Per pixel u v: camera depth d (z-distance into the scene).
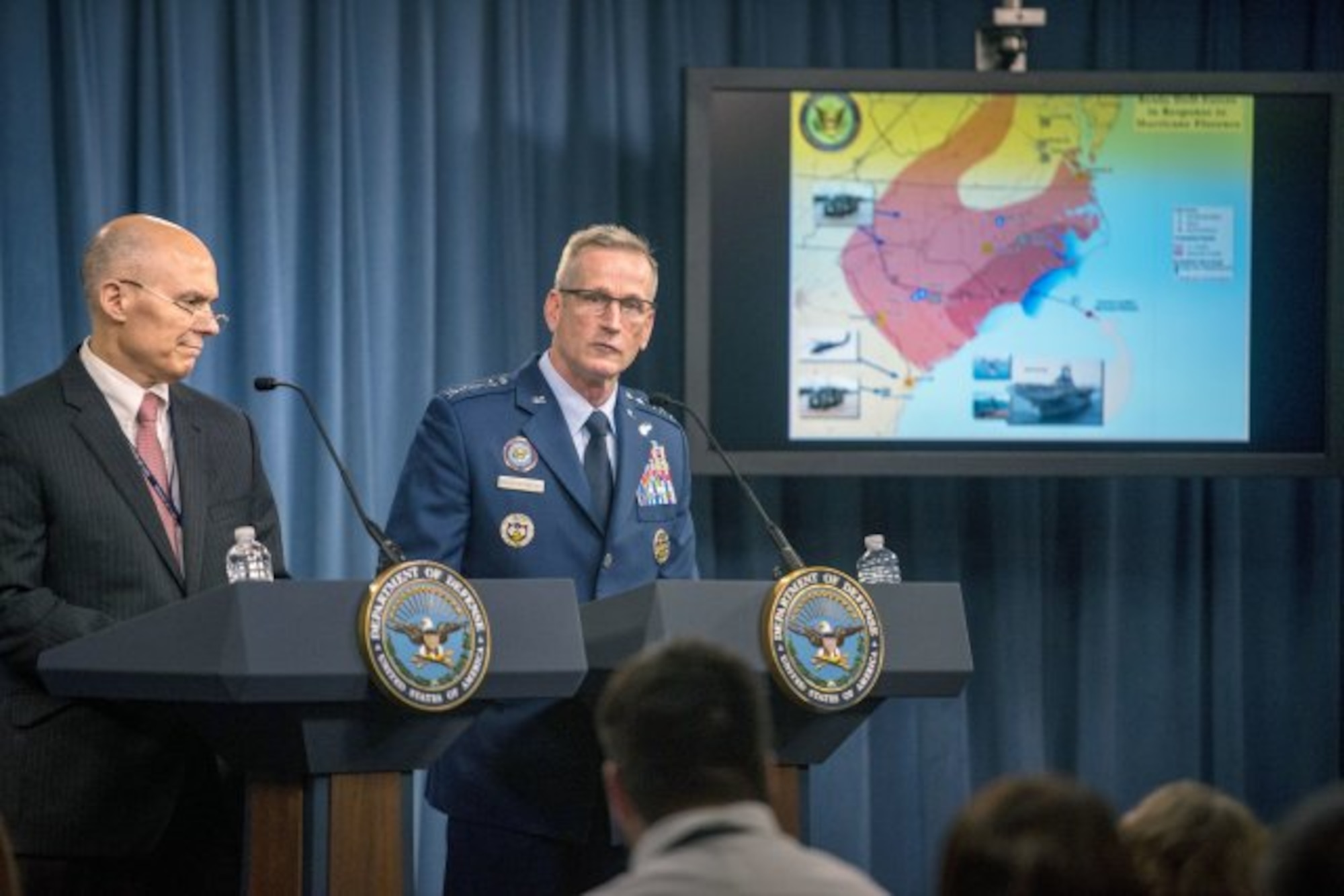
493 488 6.81
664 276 10.64
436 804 6.64
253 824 5.45
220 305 10.09
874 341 10.30
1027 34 10.70
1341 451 10.45
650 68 10.70
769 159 10.24
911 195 10.32
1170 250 10.44
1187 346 10.45
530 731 6.39
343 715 5.34
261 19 10.12
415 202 10.34
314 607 5.26
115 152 9.98
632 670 3.73
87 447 6.38
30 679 6.12
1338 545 11.10
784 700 5.83
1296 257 10.48
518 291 10.45
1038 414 10.38
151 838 6.14
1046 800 2.85
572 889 6.46
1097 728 10.93
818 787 10.73
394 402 10.33
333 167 10.20
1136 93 10.40
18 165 9.80
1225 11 11.02
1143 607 11.02
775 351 10.25
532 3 10.57
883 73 10.27
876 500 10.84
